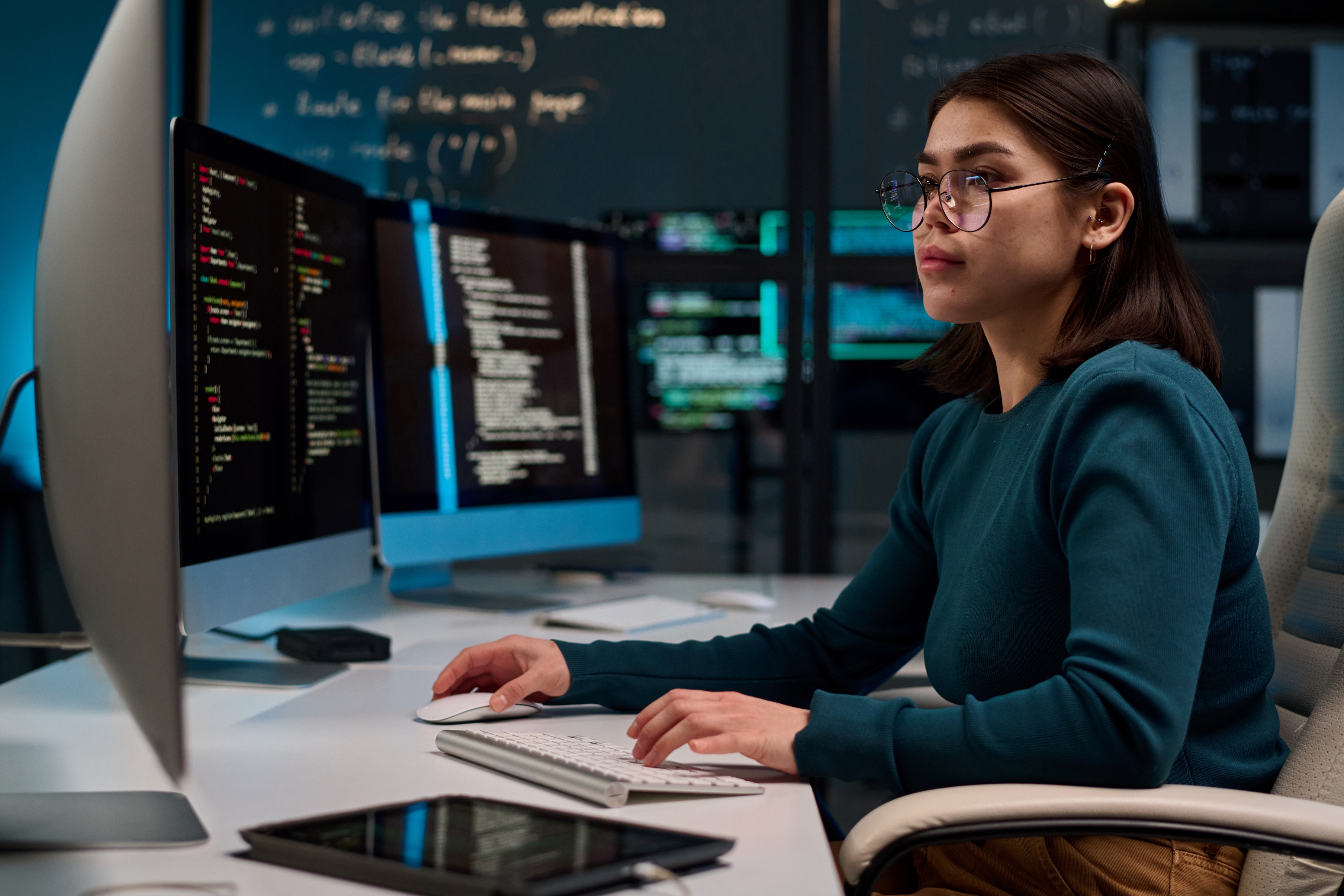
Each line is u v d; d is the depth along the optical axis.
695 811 0.71
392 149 2.90
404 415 1.58
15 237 2.36
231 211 1.09
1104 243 0.90
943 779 0.75
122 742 0.88
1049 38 2.92
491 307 1.70
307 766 0.82
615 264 1.90
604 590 1.80
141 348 0.55
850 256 2.97
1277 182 2.92
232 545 1.08
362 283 1.42
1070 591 0.80
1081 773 0.72
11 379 2.32
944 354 1.13
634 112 2.95
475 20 2.89
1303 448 1.05
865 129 2.97
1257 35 2.90
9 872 0.59
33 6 2.35
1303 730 0.85
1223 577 0.82
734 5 2.93
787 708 0.82
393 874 0.56
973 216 0.90
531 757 0.78
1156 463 0.75
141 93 0.56
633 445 1.92
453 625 1.48
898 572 1.11
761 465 3.13
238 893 0.55
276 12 2.85
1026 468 0.87
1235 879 0.80
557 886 0.54
